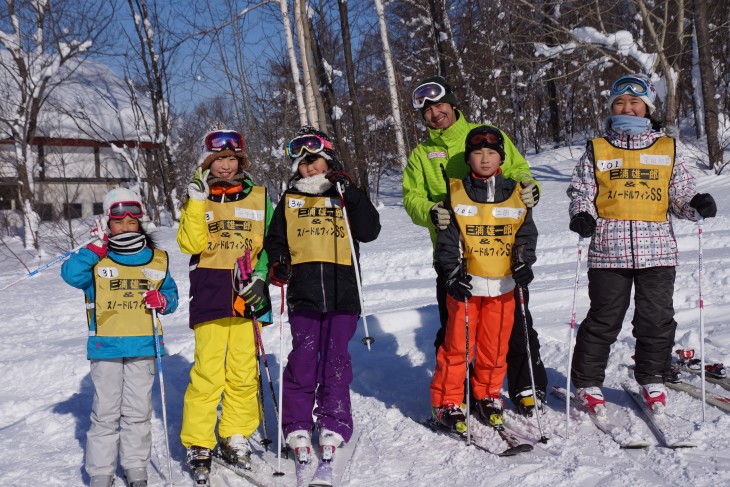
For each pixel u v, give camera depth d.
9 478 3.55
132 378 3.29
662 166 3.48
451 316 3.54
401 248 11.15
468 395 3.39
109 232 3.41
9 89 20.44
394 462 3.34
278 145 20.19
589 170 3.57
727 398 3.52
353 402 4.31
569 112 28.55
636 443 3.15
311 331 3.46
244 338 3.50
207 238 3.46
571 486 2.85
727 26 20.02
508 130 25.00
